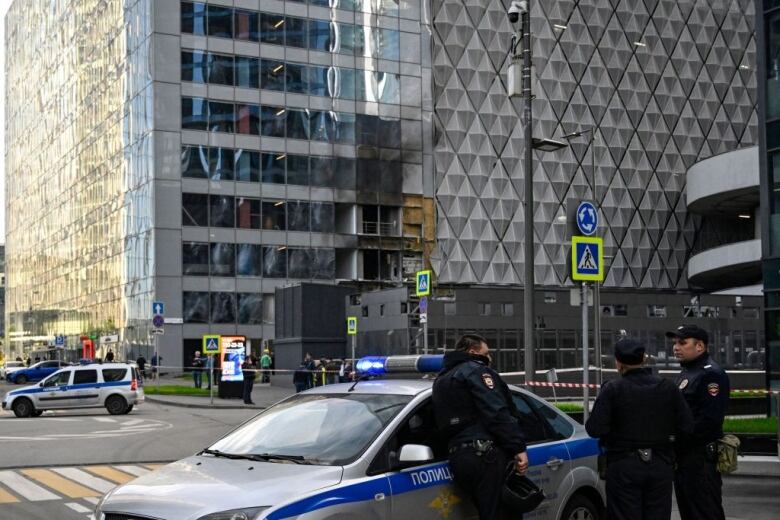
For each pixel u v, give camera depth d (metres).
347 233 65.38
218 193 61.41
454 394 6.83
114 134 68.31
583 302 15.62
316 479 6.23
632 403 7.03
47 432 22.72
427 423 7.04
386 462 6.58
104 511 6.25
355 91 66.12
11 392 28.95
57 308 84.81
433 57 72.56
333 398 7.43
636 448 7.04
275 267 62.62
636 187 78.81
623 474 7.05
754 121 84.69
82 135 77.19
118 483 13.73
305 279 63.38
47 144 90.00
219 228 61.25
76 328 77.62
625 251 77.81
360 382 7.77
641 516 7.08
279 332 45.84
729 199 59.91
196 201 60.78
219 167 61.62
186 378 56.72
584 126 77.44
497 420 6.69
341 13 66.19
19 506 11.71
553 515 7.56
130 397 29.52
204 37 62.00
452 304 38.94
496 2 75.06
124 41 66.31
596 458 8.06
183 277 59.94
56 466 15.88
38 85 94.38
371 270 66.44
